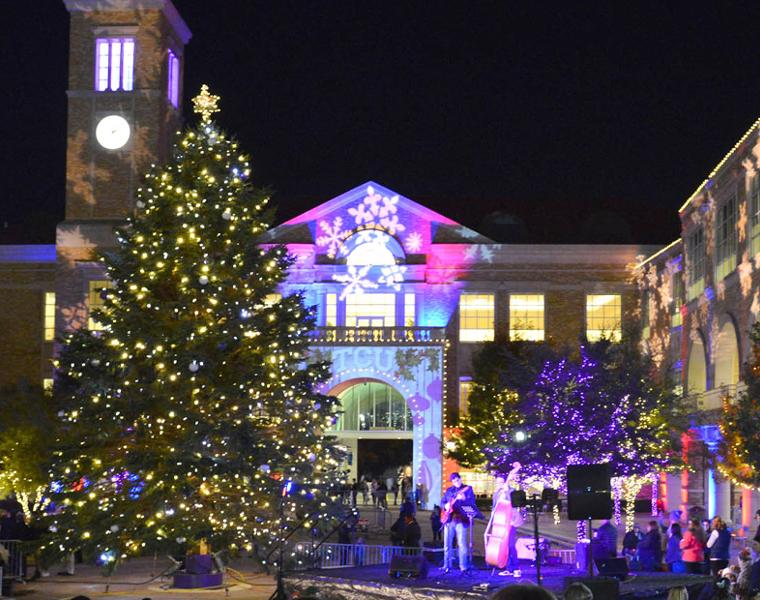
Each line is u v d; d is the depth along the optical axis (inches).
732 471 1317.7
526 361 1999.3
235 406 1280.8
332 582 925.2
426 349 2429.9
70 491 1261.1
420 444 2413.9
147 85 2529.5
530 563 1056.2
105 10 2534.5
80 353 1298.0
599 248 2598.4
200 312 1299.2
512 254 2613.2
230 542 1253.1
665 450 1818.4
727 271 1701.5
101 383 1268.5
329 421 1365.7
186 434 1227.9
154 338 1262.3
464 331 2610.7
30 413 1801.2
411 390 2425.0
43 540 1256.2
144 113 2532.0
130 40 2544.3
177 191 1337.4
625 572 876.6
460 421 2386.8
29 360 2682.1
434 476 2404.0
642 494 2353.6
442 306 2610.7
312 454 1272.1
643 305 2486.5
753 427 1250.0
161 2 2518.5
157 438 1277.1
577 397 1819.6
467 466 2335.1
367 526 1776.6
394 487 2544.3
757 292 1515.7
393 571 932.0
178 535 1216.8
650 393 1830.7
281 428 1318.9
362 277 2598.4
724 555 1129.4
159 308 1294.3
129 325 1282.0
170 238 1307.8
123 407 1256.2
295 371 1334.9
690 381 1968.5
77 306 2524.6
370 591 887.7
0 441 1796.3
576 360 2047.2
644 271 2466.8
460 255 2618.1
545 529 1829.5
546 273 2615.7
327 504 1277.1
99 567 1425.9
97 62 2544.3
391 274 2600.9
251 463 1235.9
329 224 2618.1
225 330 1277.1
